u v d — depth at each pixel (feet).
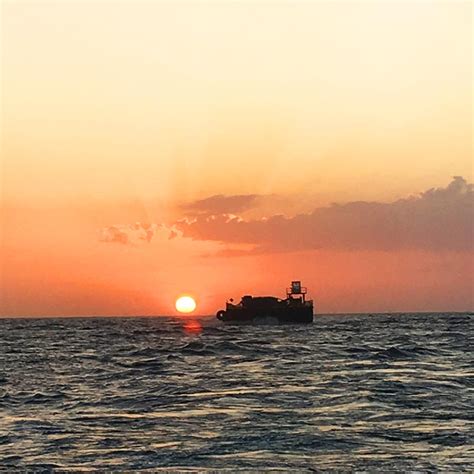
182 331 578.25
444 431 117.80
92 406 150.82
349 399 150.51
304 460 99.96
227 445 109.19
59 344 395.96
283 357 264.52
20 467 98.53
